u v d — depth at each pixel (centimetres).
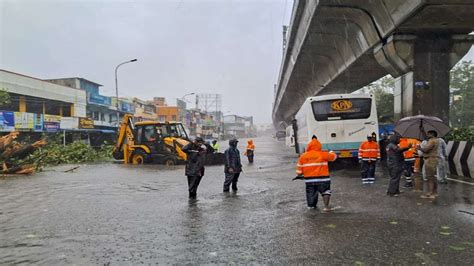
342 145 1725
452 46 1947
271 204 930
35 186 1335
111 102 5106
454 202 898
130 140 2375
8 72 3244
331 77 3381
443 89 1956
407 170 1168
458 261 503
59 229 711
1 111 3072
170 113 7681
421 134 1142
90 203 985
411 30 1889
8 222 772
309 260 517
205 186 1288
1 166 1809
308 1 2055
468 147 1354
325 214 800
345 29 2241
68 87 4047
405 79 2045
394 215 774
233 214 821
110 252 566
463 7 1527
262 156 3136
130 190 1218
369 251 549
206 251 565
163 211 867
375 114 1738
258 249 570
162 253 559
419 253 536
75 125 3997
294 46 3011
